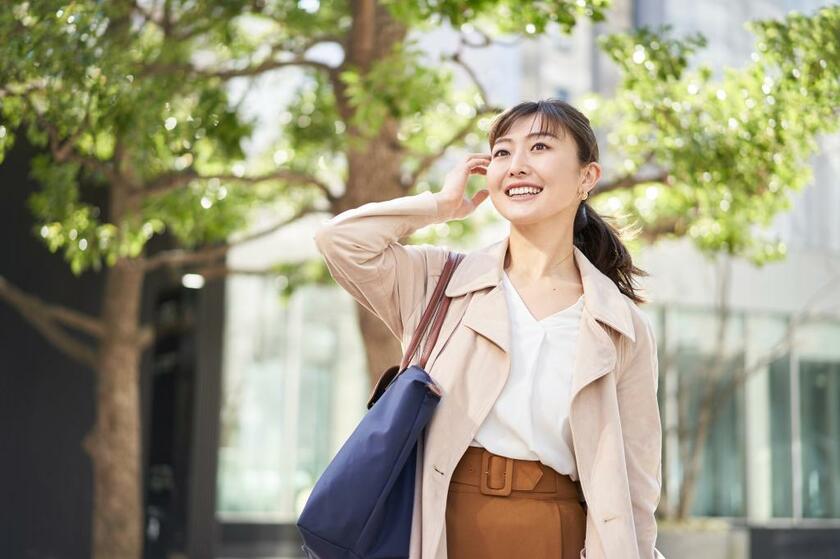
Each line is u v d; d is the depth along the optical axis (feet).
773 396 45.68
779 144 16.94
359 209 6.70
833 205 44.88
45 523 28.96
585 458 6.33
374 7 21.18
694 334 44.34
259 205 28.45
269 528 44.47
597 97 22.93
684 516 37.52
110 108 15.78
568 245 6.98
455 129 25.71
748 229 22.18
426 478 6.27
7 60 14.42
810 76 16.22
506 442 6.37
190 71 19.83
